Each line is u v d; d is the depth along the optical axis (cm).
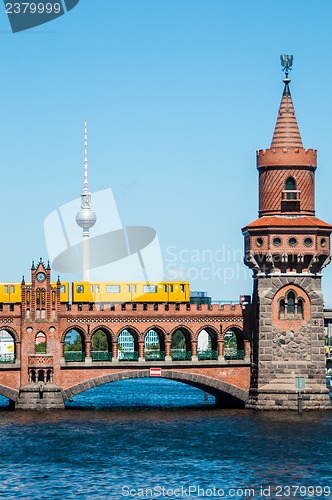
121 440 16725
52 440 16688
